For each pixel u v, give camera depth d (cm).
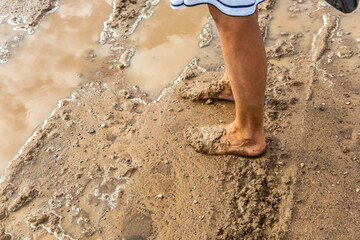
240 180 205
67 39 309
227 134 215
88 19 328
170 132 233
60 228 193
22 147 233
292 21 312
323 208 190
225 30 172
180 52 293
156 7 337
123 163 218
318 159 211
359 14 311
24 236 191
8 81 276
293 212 189
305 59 277
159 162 217
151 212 196
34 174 218
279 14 321
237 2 161
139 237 187
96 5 342
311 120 232
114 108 254
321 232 181
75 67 285
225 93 245
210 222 188
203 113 244
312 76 261
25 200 205
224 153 216
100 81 274
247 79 183
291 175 204
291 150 216
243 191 199
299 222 185
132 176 212
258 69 180
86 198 205
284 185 201
